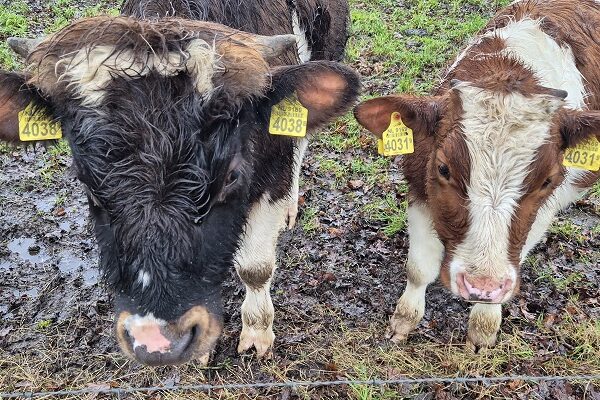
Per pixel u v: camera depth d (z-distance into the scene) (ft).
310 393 3.65
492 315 3.78
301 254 4.74
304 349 3.95
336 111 2.88
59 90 2.35
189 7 3.12
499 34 3.72
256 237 3.49
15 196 5.39
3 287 4.47
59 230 5.01
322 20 4.98
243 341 3.89
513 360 3.83
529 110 2.92
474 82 3.10
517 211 2.90
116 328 2.42
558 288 4.39
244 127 2.55
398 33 8.11
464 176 2.93
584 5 4.23
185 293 2.32
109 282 2.52
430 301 4.33
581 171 3.78
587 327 4.04
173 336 2.30
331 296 4.39
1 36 7.89
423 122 3.18
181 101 2.24
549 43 3.67
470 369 3.78
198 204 2.27
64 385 3.71
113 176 2.20
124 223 2.21
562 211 5.08
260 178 3.14
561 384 3.69
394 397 3.63
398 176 5.55
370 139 5.96
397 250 4.79
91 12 8.61
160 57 2.31
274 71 2.67
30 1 9.00
